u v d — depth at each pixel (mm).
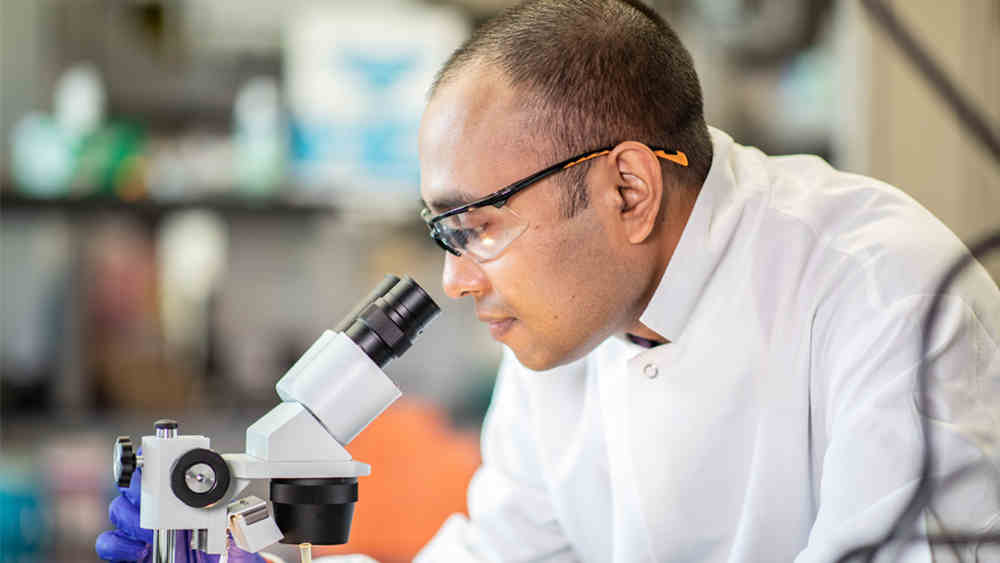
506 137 1167
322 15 3398
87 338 3535
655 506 1345
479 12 3711
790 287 1284
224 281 3859
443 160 1184
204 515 1005
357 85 3293
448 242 1203
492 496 1593
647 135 1230
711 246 1288
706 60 3498
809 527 1297
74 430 3379
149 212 3361
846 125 3074
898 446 1093
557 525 1579
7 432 3348
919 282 1184
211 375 3703
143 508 1017
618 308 1250
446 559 1573
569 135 1182
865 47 2879
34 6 3674
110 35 3758
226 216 3562
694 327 1319
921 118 2859
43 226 3623
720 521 1337
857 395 1167
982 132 864
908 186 2875
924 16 2791
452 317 3949
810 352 1270
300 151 3338
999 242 899
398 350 1087
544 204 1178
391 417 2633
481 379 3828
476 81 1186
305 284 3914
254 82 3838
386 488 2539
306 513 1009
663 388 1336
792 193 1345
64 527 2902
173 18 3781
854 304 1223
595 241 1204
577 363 1514
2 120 3621
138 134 3525
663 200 1267
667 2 3486
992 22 2781
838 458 1145
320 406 1034
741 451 1311
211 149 3543
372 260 3922
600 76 1197
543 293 1199
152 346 3617
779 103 3512
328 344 1064
